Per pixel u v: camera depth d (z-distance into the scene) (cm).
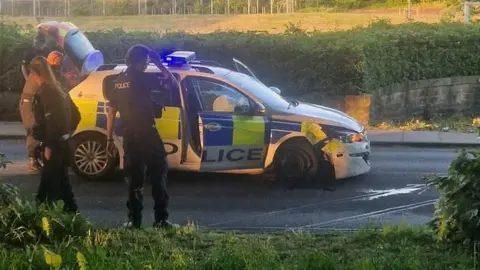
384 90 1886
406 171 1238
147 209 958
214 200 1017
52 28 1312
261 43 1820
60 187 804
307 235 709
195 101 1088
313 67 1802
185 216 930
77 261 532
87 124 1109
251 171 1108
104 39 1875
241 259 567
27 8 4088
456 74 2111
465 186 611
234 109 1094
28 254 561
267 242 650
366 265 544
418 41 2008
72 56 1319
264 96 1119
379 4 4325
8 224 630
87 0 4212
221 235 699
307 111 1128
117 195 1041
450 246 621
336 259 580
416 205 991
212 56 1841
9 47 1791
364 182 1138
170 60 1110
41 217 643
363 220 909
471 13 2562
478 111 2083
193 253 607
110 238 639
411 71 2006
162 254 594
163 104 773
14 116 1805
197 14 4062
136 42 1856
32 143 1153
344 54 1777
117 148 1096
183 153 1089
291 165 1109
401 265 551
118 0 4231
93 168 1116
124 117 759
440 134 1641
